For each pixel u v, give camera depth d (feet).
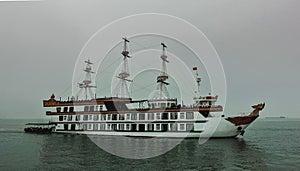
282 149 180.04
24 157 147.84
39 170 119.03
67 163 132.36
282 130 403.54
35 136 258.98
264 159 144.56
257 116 206.08
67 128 268.41
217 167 126.31
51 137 248.11
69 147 184.24
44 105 282.56
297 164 133.28
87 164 130.41
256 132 359.66
